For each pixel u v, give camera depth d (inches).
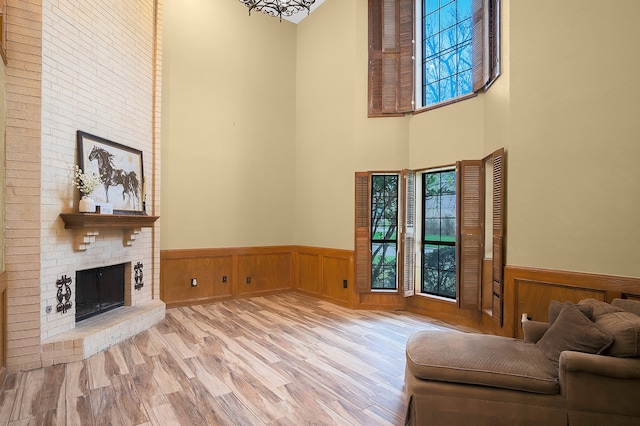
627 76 105.4
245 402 97.7
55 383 106.8
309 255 234.1
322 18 226.4
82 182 132.5
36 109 115.9
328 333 157.9
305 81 239.3
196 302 205.2
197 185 205.2
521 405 78.5
